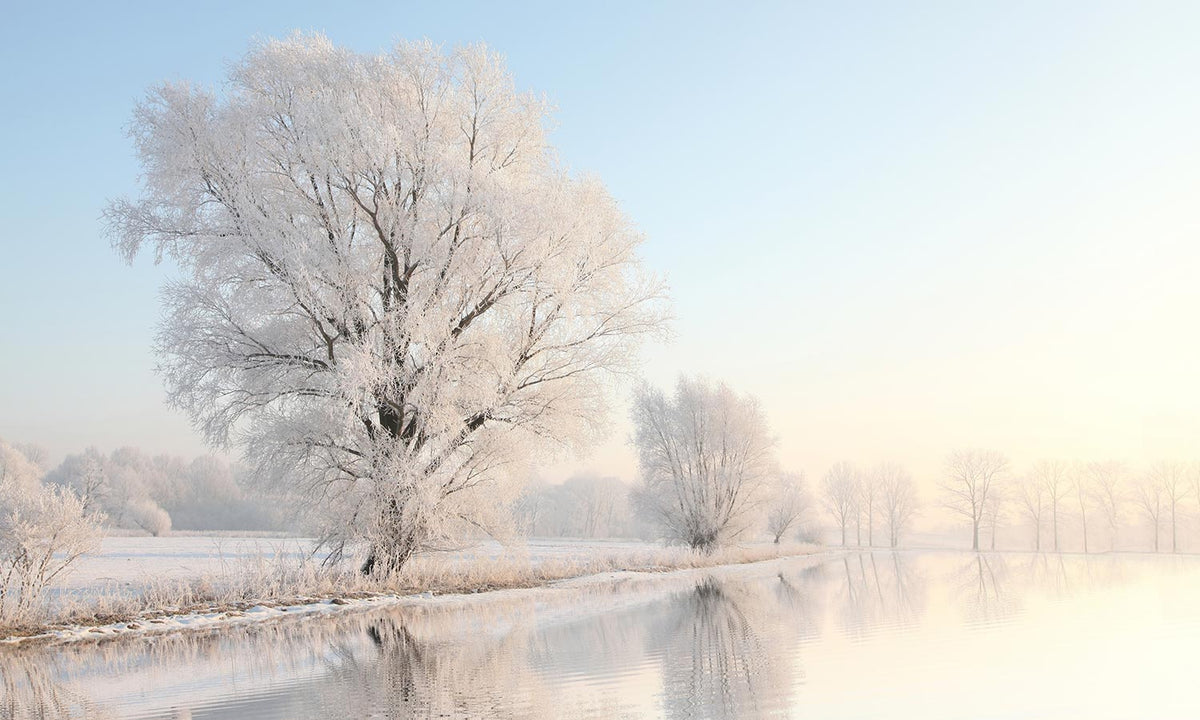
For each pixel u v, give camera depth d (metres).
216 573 21.62
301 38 23.50
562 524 118.88
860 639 13.45
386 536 22.84
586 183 25.61
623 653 12.07
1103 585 26.50
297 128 22.11
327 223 22.61
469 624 15.80
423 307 22.16
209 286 21.34
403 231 22.55
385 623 16.05
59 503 15.84
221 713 8.40
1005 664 10.84
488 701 8.68
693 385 48.53
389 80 23.47
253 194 21.59
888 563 47.06
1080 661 11.05
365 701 8.80
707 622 16.03
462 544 24.72
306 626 15.72
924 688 9.19
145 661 11.95
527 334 24.41
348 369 19.77
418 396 21.64
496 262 23.25
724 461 48.09
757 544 69.00
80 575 23.75
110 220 22.31
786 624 15.69
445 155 22.64
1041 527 103.75
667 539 49.44
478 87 24.42
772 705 8.36
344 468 22.75
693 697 8.78
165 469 108.00
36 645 13.65
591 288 25.08
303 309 22.31
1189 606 18.80
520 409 24.67
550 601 20.64
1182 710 8.06
